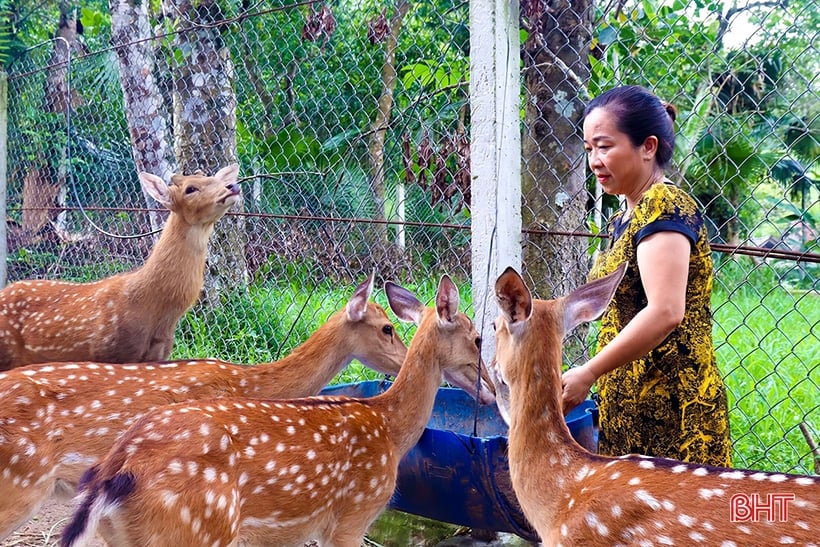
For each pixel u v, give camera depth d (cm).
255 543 297
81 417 333
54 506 433
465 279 541
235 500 279
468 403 414
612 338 277
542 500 253
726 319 646
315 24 527
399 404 341
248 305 612
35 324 477
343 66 589
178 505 264
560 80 430
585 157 433
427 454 323
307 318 591
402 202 548
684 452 268
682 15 391
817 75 355
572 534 239
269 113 658
